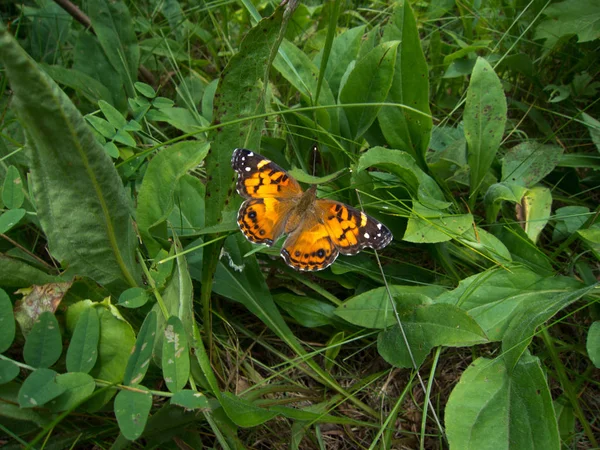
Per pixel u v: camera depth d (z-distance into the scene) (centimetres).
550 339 14
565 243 16
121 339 11
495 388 12
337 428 14
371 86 16
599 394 14
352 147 17
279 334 15
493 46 23
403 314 14
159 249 14
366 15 26
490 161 17
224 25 24
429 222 15
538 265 16
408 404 15
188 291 12
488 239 15
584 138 20
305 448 14
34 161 10
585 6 20
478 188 18
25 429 11
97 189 11
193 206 16
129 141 15
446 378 15
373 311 15
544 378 12
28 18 22
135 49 20
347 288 17
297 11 22
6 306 10
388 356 14
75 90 19
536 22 22
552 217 16
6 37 9
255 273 15
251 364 15
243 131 14
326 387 15
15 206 12
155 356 12
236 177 14
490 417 12
